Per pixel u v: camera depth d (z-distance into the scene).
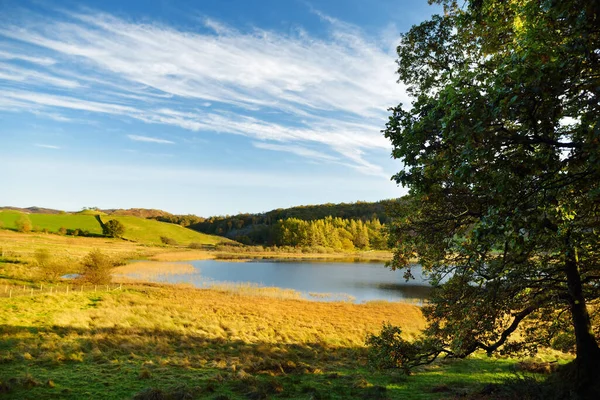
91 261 44.09
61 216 169.75
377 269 84.31
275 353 21.05
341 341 25.41
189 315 29.56
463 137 5.66
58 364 15.89
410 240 10.69
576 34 5.20
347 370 18.55
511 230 5.68
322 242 161.12
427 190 7.84
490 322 9.77
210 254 123.31
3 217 144.62
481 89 5.90
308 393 13.80
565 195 6.89
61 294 32.81
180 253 116.88
